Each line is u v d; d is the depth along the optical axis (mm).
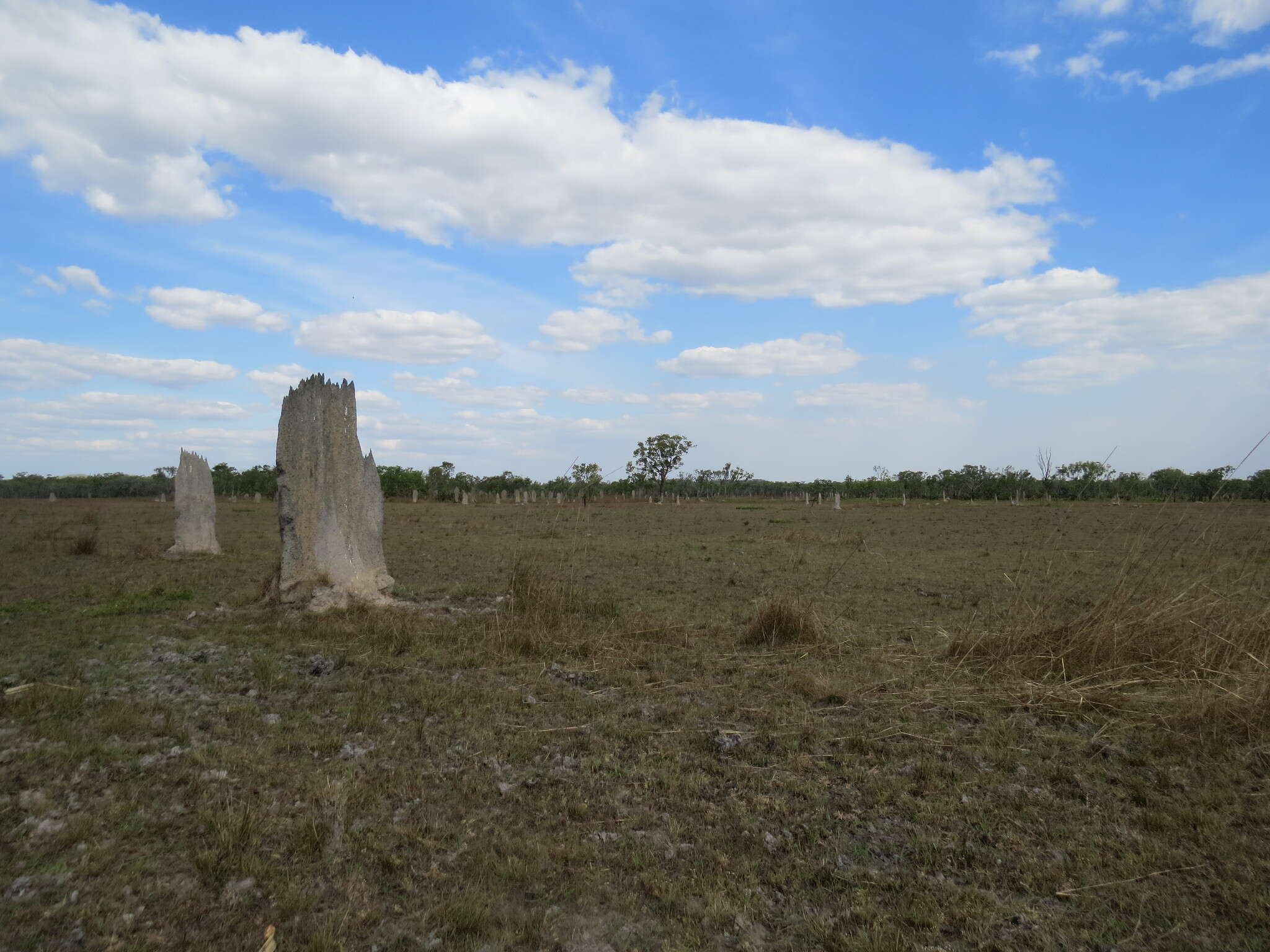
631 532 29859
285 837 4625
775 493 97312
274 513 43719
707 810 5172
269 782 5445
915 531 29750
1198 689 7410
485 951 3639
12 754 5750
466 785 5488
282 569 12094
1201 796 5379
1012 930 3863
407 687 7902
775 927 3895
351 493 12461
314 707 7250
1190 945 3729
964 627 10648
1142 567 11523
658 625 10844
